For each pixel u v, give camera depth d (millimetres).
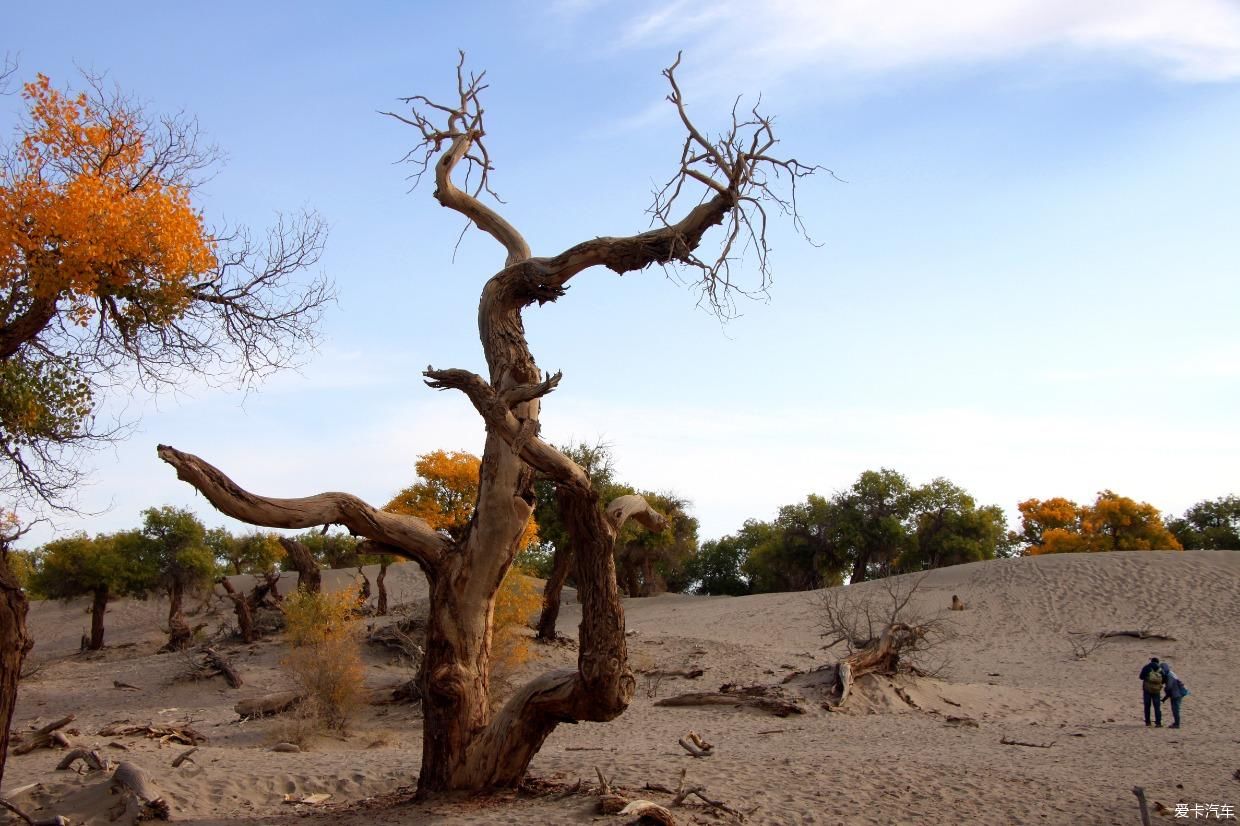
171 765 11805
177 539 43875
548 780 10883
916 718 19844
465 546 9969
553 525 29875
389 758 13469
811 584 69188
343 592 20625
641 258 9234
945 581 48344
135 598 44312
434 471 27531
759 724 18750
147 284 10234
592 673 9328
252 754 13914
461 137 10227
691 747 13516
